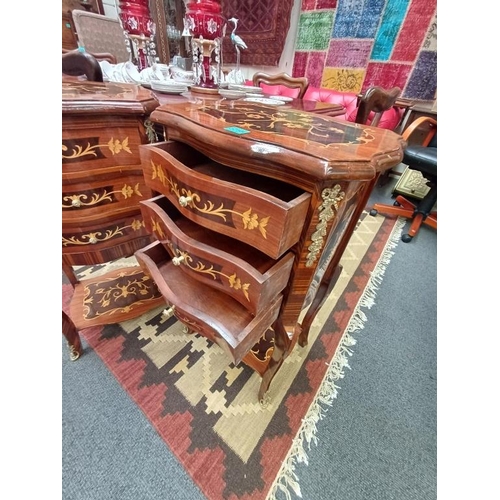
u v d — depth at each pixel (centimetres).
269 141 42
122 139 68
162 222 54
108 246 83
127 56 180
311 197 40
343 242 69
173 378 80
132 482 59
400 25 180
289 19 216
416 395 81
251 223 40
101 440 65
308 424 72
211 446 66
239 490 59
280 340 61
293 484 61
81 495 57
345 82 216
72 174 64
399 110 188
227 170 65
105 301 93
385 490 61
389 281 130
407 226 179
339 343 96
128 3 110
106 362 83
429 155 142
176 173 47
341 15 197
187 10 97
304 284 52
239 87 122
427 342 99
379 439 70
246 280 43
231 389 79
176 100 83
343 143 45
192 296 59
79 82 86
